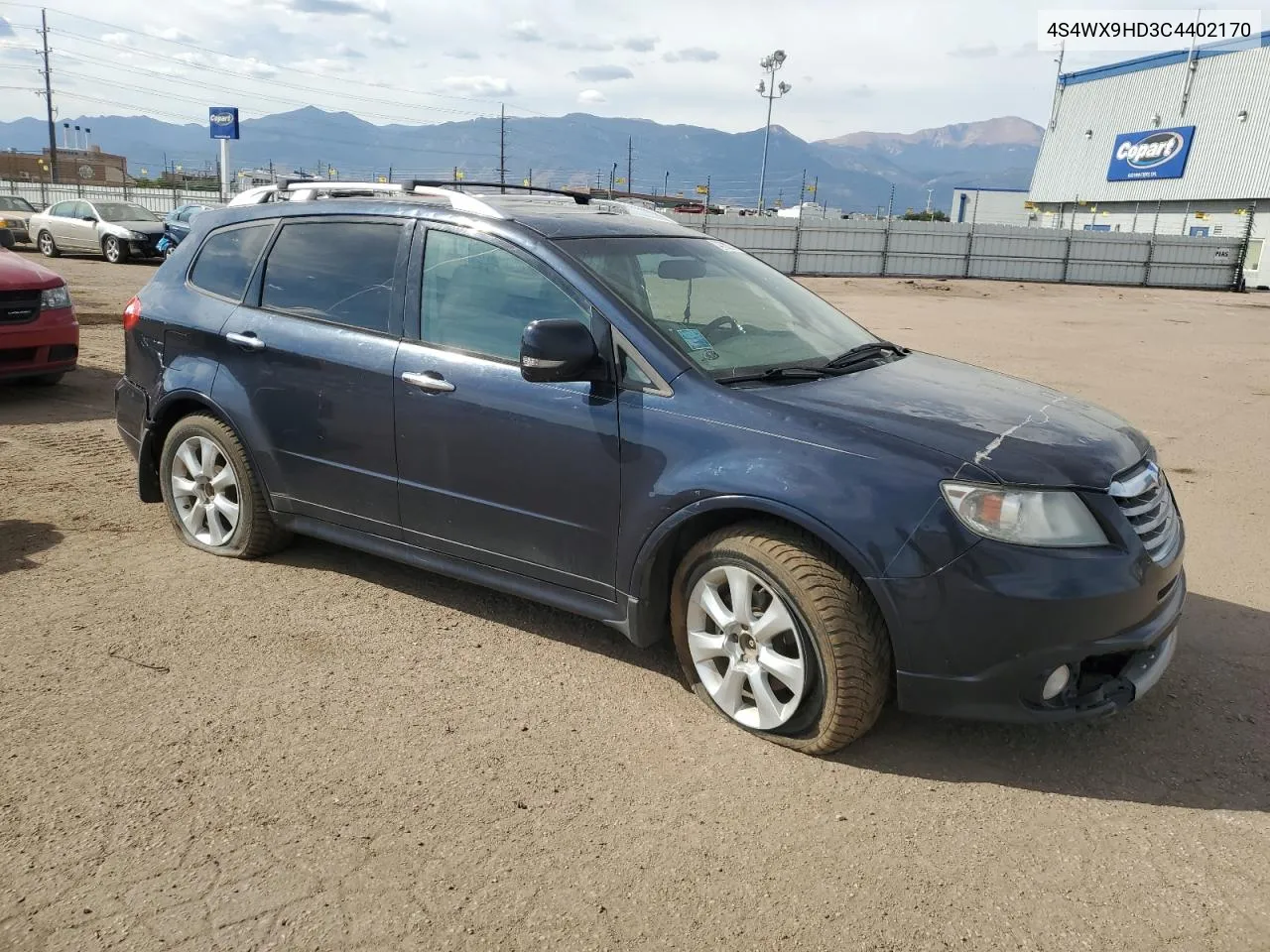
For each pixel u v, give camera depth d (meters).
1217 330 19.91
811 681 3.02
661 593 3.45
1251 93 50.41
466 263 3.76
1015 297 31.09
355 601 4.21
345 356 3.96
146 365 4.75
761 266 4.50
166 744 3.05
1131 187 57.69
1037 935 2.34
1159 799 2.93
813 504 2.91
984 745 3.21
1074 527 2.86
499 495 3.60
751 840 2.67
